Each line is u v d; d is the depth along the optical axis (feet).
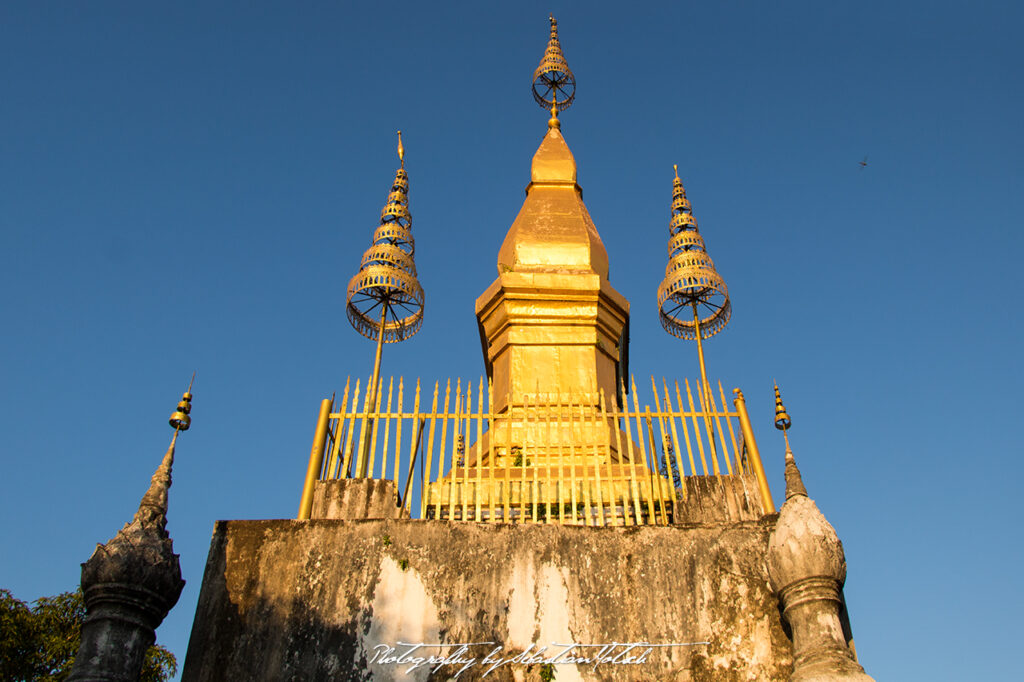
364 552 35.81
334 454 40.37
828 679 29.89
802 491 35.65
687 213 60.34
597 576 35.50
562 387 54.85
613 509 38.37
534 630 34.19
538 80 76.48
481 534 36.32
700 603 34.91
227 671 33.06
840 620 32.78
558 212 63.87
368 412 41.29
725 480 39.50
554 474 45.50
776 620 34.35
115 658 31.55
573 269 60.64
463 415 40.68
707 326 60.18
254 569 35.42
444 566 35.50
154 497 35.70
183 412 38.34
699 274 57.47
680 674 33.37
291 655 33.42
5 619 64.69
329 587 34.96
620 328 59.52
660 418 41.32
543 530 36.52
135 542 33.50
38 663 64.80
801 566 32.91
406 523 36.55
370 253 56.34
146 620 32.91
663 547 36.22
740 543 36.29
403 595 34.81
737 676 33.27
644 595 35.04
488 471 45.85
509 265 61.72
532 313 57.16
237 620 34.19
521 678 33.12
